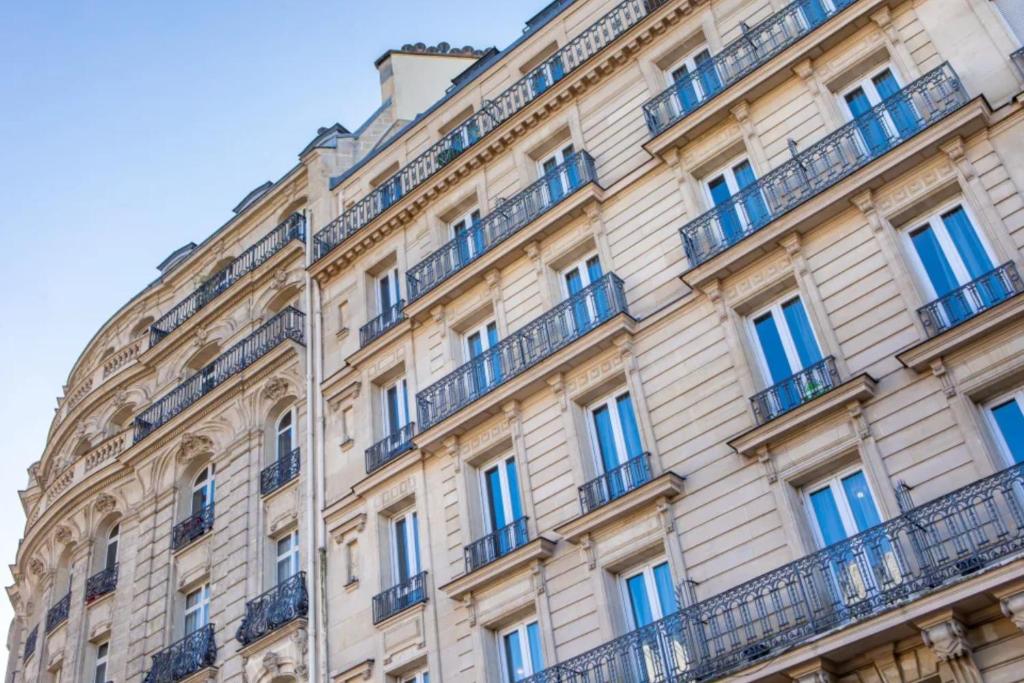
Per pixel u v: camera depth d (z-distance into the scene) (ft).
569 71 94.89
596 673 66.69
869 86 76.89
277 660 88.79
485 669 74.59
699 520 68.44
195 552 105.40
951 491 58.23
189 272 133.39
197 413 113.29
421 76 130.72
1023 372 59.88
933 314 64.69
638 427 74.79
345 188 113.60
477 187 98.48
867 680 56.75
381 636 82.48
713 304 74.90
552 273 87.61
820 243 71.77
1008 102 67.36
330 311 105.40
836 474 65.26
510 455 83.35
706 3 89.61
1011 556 53.83
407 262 100.53
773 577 61.87
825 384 67.21
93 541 118.93
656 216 82.79
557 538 75.15
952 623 53.62
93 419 133.08
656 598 69.92
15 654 132.98
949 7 73.87
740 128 80.94
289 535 98.37
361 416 95.35
